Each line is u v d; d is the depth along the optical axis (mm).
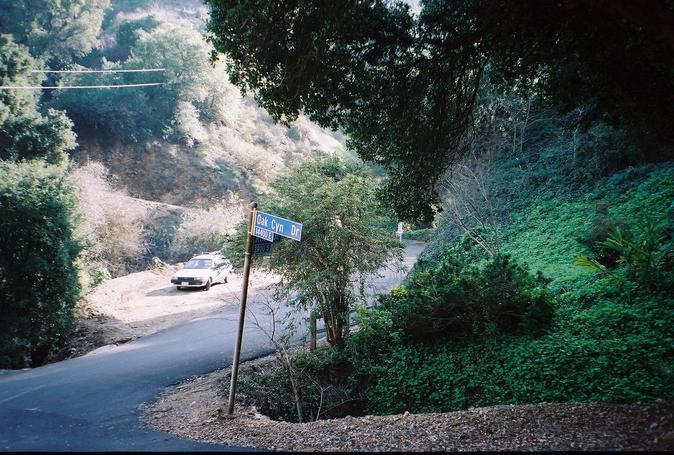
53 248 20578
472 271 12383
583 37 9406
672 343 8891
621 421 5684
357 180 13234
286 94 9867
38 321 20312
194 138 53094
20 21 49500
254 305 21406
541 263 15547
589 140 19953
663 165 17094
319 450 5926
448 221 21656
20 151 33688
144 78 51812
